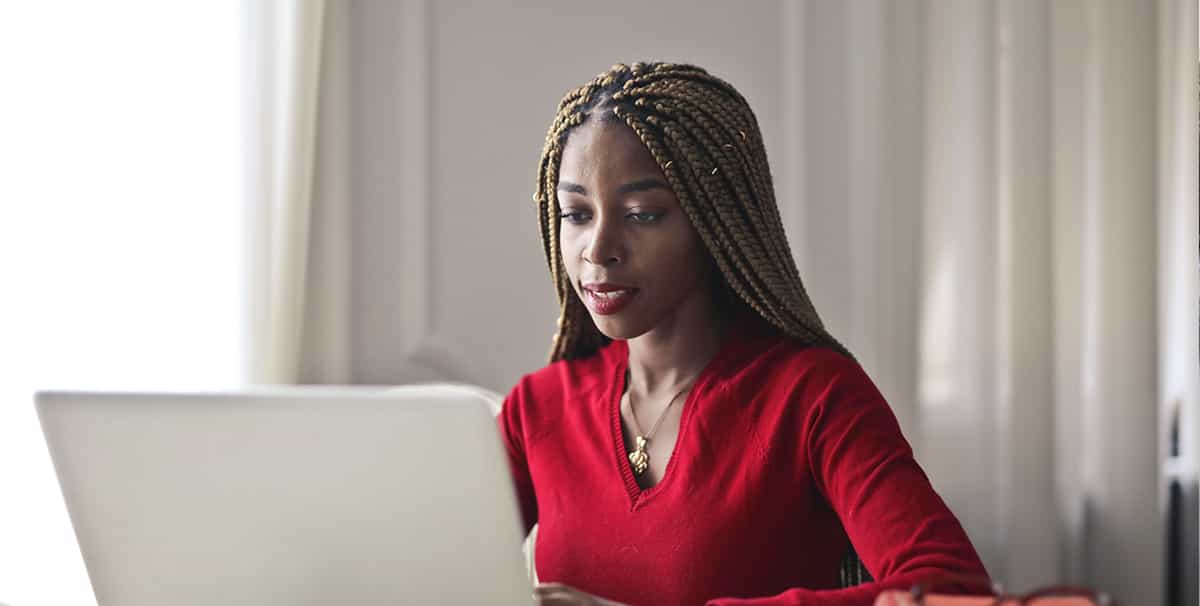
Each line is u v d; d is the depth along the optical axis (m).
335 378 2.25
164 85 2.08
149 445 0.89
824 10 2.38
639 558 1.18
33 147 1.99
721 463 1.18
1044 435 2.33
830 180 2.39
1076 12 2.36
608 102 1.16
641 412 1.25
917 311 2.38
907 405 2.38
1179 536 2.37
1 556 1.95
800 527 1.17
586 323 1.35
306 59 2.15
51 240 2.00
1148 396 2.35
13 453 1.96
